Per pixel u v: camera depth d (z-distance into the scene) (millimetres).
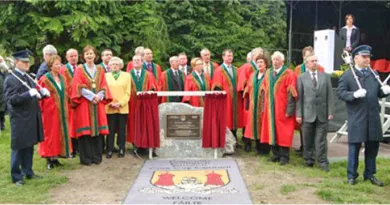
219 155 7734
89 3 12094
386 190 5859
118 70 7723
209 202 5328
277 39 19422
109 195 5703
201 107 7824
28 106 5980
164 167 7059
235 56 16875
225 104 7664
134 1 14430
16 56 6020
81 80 7043
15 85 5879
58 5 11789
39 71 7355
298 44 17406
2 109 10125
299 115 6930
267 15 19688
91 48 7148
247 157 7727
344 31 10797
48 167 6980
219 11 17125
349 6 17094
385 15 17281
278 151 7387
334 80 9531
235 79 8320
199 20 16578
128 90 7688
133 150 8117
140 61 7941
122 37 13586
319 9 17172
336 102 9531
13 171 6109
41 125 6199
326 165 6820
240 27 17203
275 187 5973
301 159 7594
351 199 5406
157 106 7645
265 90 7332
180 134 7730
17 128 5938
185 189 5859
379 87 6078
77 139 7395
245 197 5512
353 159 6070
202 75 8266
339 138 9227
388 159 7598
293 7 15914
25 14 12453
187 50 16141
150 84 7949
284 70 7191
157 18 14523
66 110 6926
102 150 7828
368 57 6051
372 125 5945
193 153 7738
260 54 7707
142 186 6016
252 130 7699
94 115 7113
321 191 5633
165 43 15305
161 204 5273
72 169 6980
